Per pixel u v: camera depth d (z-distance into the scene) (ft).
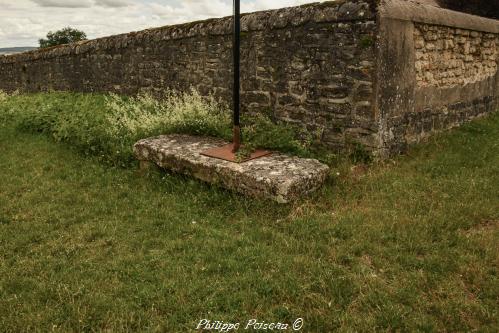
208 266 10.06
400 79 17.12
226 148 16.52
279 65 19.31
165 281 9.53
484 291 8.84
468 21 21.29
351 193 14.01
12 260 10.79
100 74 34.88
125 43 30.83
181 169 16.01
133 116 24.53
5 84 50.06
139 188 16.05
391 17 15.78
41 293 9.20
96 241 11.85
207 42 23.73
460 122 22.89
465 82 22.74
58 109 27.71
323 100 17.75
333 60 17.04
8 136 23.95
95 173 17.60
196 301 8.81
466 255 10.05
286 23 18.44
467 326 7.93
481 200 12.84
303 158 15.60
